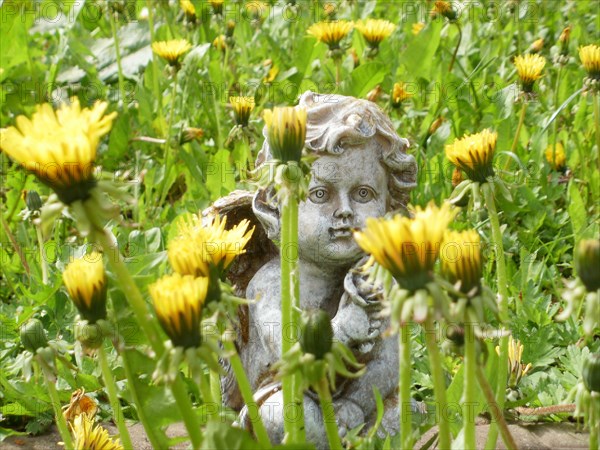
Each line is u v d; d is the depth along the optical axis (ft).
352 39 17.47
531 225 11.90
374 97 13.20
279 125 5.44
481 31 18.95
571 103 15.30
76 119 4.49
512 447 5.43
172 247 5.19
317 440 6.85
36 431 8.36
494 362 7.04
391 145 7.21
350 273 6.86
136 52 16.88
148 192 12.91
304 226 7.04
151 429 5.76
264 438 5.80
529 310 9.69
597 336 9.78
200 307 4.79
